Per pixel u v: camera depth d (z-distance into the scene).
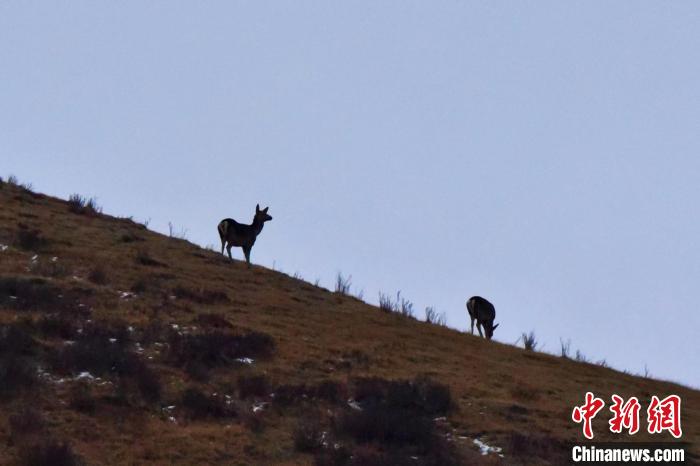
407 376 85.88
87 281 95.62
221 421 74.19
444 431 76.56
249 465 68.00
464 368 91.06
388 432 74.19
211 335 86.19
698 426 85.44
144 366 79.12
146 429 70.94
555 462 73.38
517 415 81.00
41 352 79.44
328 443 72.50
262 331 90.88
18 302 87.75
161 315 90.31
